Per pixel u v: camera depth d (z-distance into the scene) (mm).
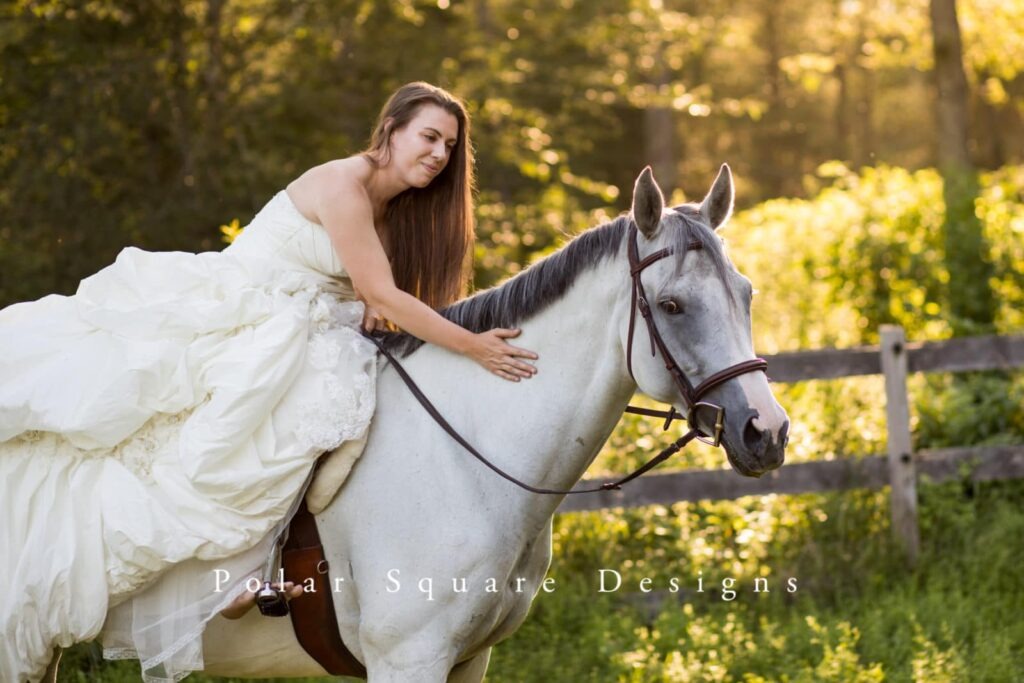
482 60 17328
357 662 4477
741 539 8602
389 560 4215
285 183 13938
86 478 4207
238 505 4137
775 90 41188
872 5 26000
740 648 6934
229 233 7211
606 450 8906
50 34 13164
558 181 20234
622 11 20016
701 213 4250
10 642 4219
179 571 4238
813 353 8844
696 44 22438
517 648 7086
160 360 4168
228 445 4078
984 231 12680
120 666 6324
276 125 14930
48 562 4148
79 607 4156
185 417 4262
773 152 43219
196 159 13766
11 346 4316
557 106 20719
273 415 4219
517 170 18656
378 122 4734
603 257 4250
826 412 10047
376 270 4418
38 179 12797
